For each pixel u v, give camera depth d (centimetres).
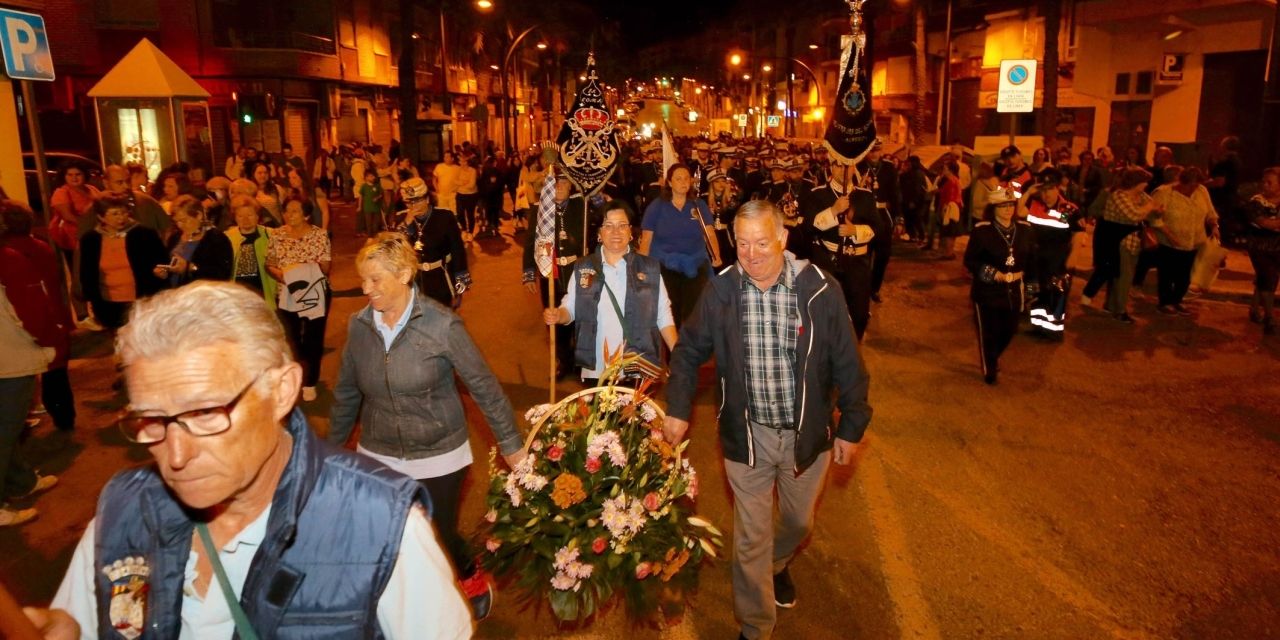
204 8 3269
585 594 395
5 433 552
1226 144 1580
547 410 426
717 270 865
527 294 1327
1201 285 1226
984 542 535
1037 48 3100
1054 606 464
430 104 5150
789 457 395
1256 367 913
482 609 436
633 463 416
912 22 3941
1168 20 2366
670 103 4859
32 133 926
